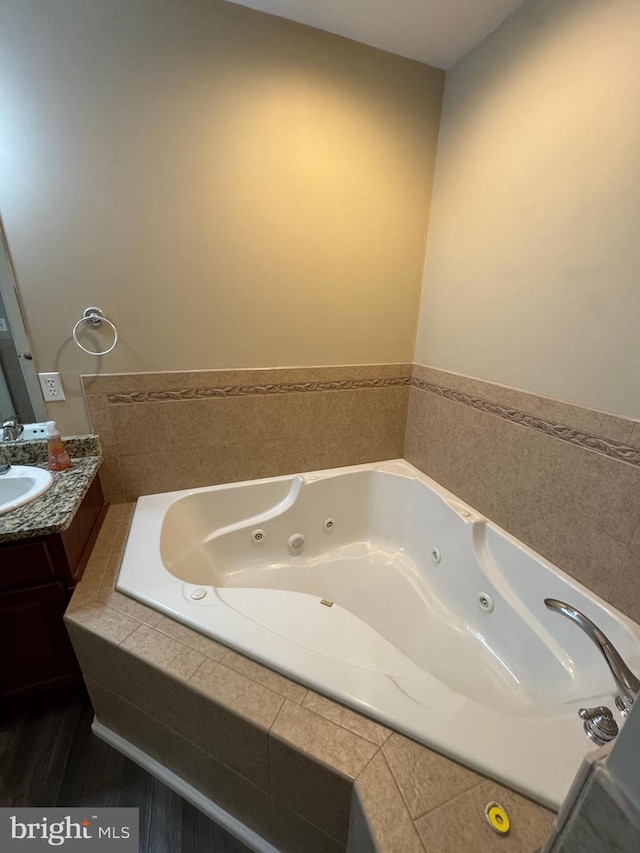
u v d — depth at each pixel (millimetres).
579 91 1115
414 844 661
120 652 1041
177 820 1100
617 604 1166
